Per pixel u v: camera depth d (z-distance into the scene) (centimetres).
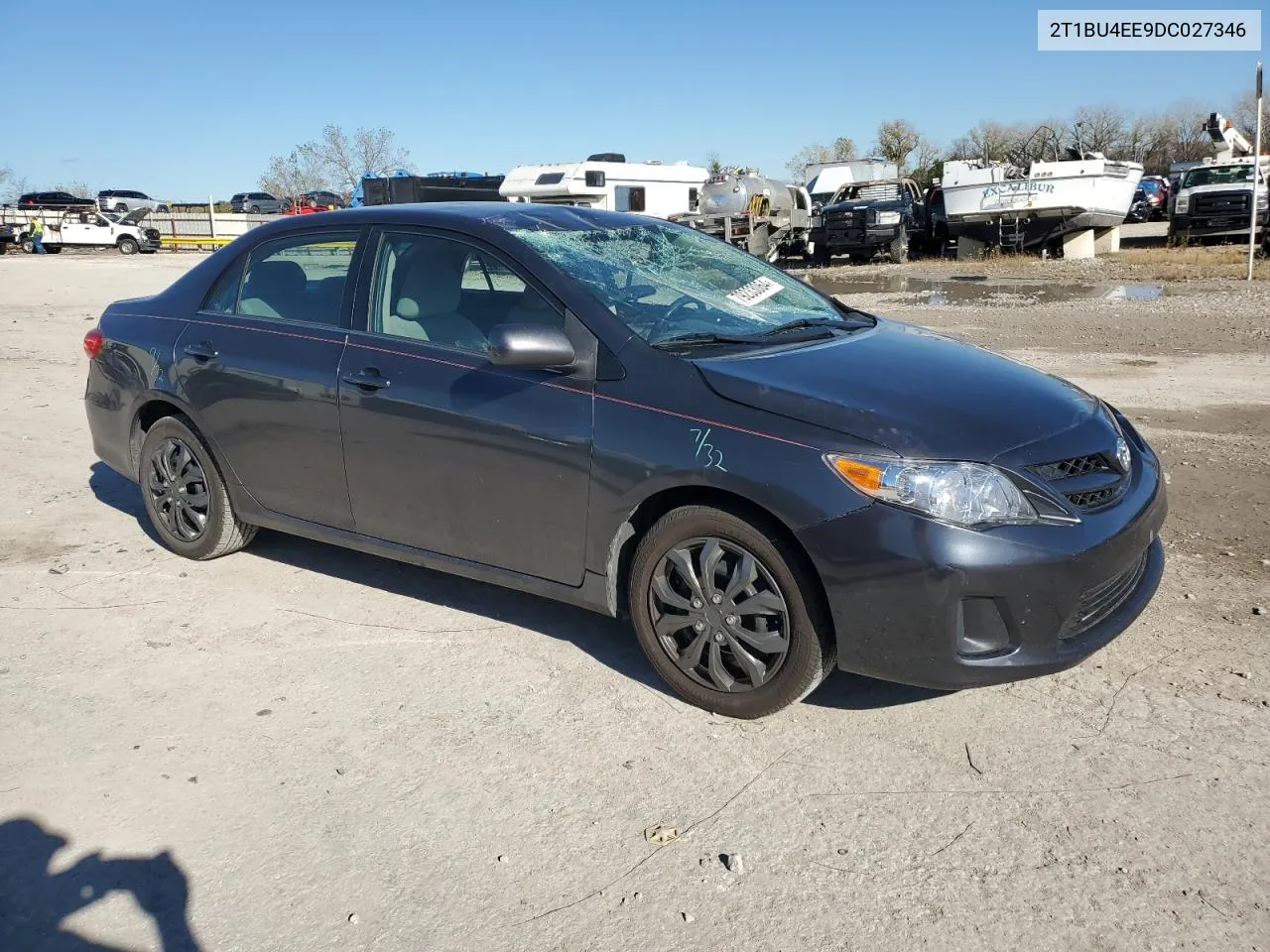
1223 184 2456
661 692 377
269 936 263
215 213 5012
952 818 300
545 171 2544
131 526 576
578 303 378
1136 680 371
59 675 399
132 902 276
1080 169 2320
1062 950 249
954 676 314
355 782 327
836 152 7188
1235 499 568
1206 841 285
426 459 405
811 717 357
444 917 268
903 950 251
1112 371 977
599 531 365
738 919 264
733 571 343
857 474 314
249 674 398
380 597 469
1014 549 308
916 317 1451
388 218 440
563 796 317
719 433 336
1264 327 1227
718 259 462
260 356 457
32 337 1362
